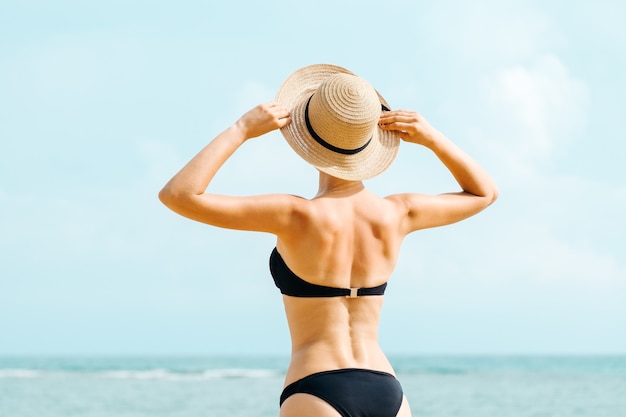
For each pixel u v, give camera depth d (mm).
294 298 3688
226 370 51406
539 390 29328
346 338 3648
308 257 3635
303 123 3807
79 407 21016
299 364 3619
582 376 43875
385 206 3814
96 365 64438
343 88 3686
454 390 29359
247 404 21734
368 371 3592
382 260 3750
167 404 21781
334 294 3646
